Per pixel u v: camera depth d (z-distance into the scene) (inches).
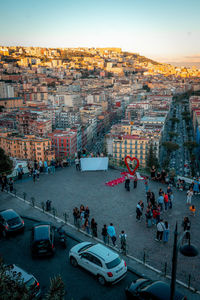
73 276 776.3
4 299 475.5
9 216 1003.9
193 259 873.5
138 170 1676.9
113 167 1758.1
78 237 990.4
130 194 1360.7
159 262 853.8
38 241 851.4
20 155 5132.9
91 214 1169.4
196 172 6919.3
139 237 994.7
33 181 1547.7
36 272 796.0
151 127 7815.0
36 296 652.7
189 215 1144.8
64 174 1657.2
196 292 721.6
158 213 1058.1
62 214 1168.8
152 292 633.6
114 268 725.3
